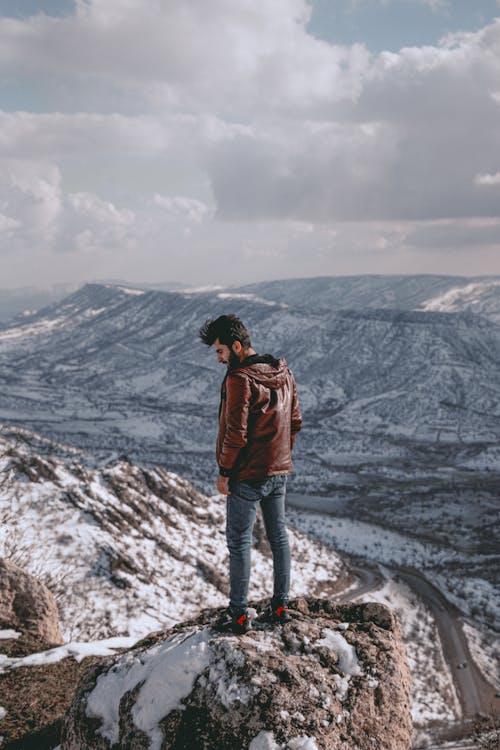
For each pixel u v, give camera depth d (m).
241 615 5.13
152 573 87.62
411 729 5.09
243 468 4.99
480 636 91.50
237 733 4.48
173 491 119.75
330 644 5.15
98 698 4.96
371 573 123.56
